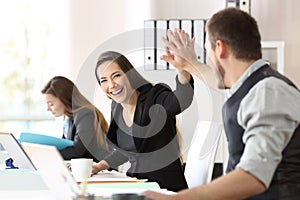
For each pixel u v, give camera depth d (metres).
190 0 6.63
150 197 2.19
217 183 2.22
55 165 2.28
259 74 2.50
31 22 6.77
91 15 6.52
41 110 6.75
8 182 3.17
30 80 6.77
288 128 2.33
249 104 2.37
